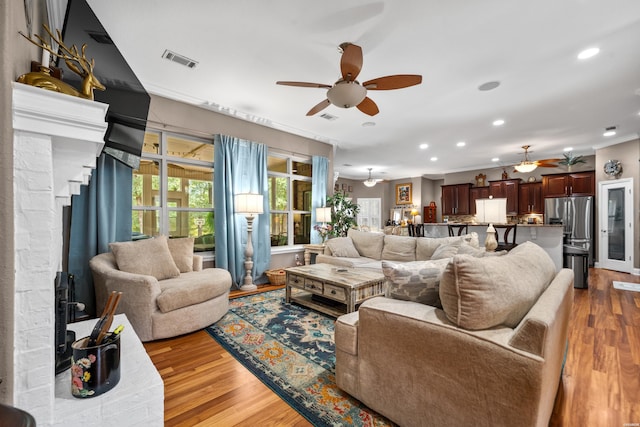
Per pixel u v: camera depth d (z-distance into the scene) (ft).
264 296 12.09
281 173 15.93
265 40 7.82
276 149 15.23
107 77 7.34
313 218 16.84
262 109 12.84
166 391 5.54
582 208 20.11
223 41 7.88
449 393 3.88
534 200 23.80
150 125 11.01
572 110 12.79
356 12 6.72
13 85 2.79
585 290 13.55
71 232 9.11
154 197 11.56
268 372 6.20
